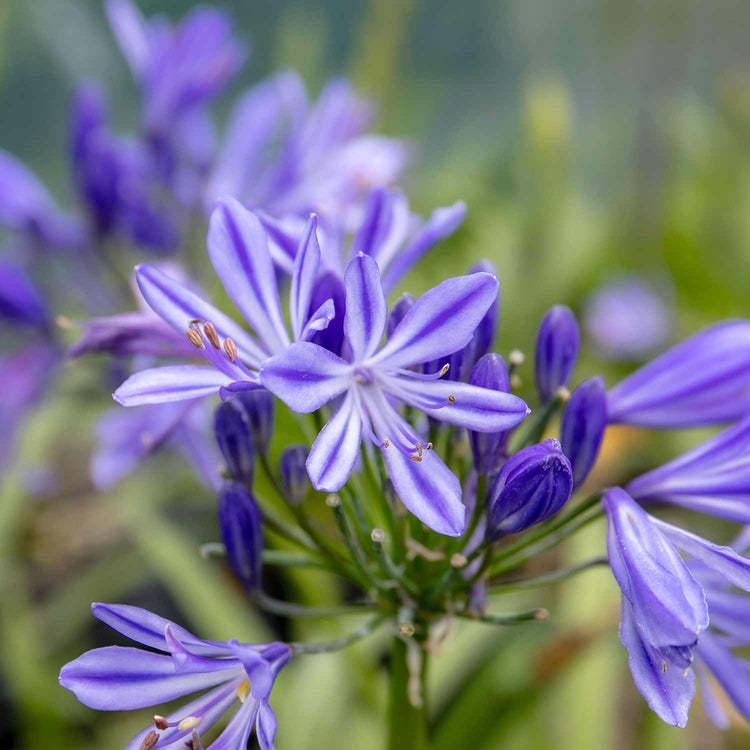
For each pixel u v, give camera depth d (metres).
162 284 0.36
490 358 0.36
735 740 0.51
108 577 0.59
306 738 0.47
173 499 0.64
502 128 0.99
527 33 1.04
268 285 0.36
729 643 0.38
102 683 0.35
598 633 0.45
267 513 0.39
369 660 0.51
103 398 0.57
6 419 0.53
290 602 0.56
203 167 0.53
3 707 0.53
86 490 0.68
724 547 0.35
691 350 0.39
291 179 0.50
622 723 0.51
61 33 0.78
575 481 0.38
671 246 0.78
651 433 0.64
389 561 0.37
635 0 0.81
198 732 0.36
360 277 0.35
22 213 0.52
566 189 0.72
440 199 0.80
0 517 0.54
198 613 0.50
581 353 0.77
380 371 0.36
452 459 0.39
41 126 0.90
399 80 0.76
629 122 0.91
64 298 0.54
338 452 0.35
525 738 0.47
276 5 0.99
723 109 0.81
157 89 0.52
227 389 0.34
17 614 0.53
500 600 0.53
